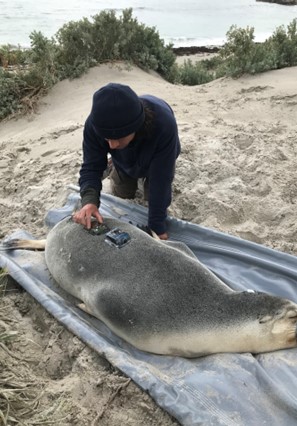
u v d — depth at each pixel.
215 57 15.25
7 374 3.64
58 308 4.17
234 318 3.60
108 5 29.28
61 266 4.38
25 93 9.47
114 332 3.98
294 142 7.00
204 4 34.03
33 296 4.33
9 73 9.58
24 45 16.66
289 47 10.28
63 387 3.62
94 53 10.53
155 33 11.38
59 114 8.84
